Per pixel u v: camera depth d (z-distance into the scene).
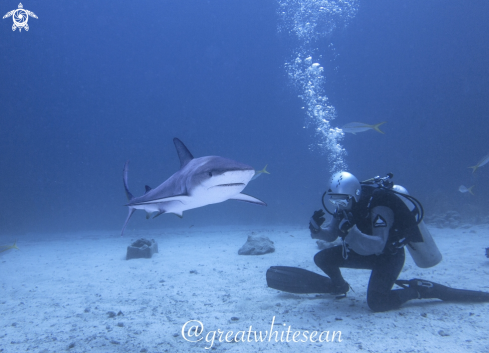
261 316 3.21
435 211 14.97
